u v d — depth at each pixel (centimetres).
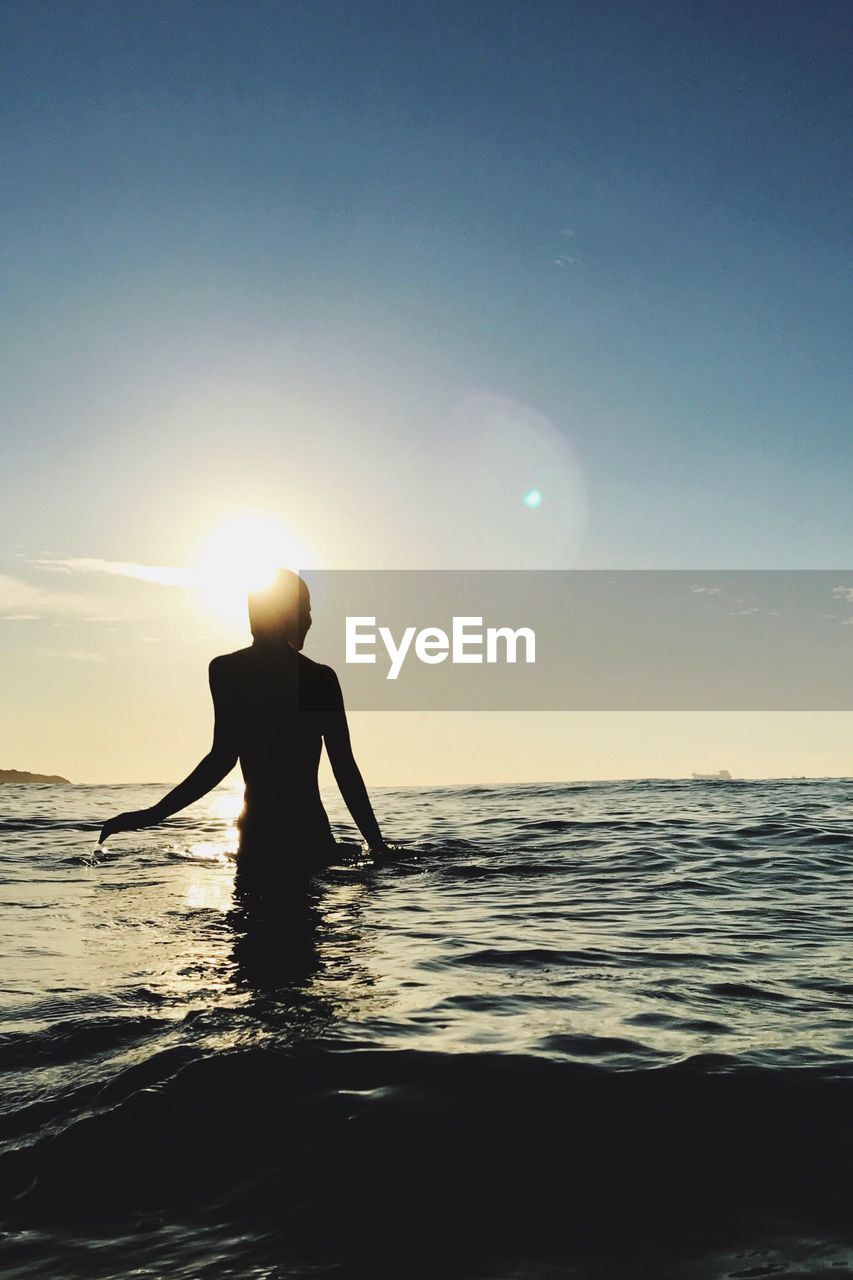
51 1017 225
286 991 246
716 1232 130
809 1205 137
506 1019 219
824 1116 163
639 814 786
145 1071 184
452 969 272
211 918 351
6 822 751
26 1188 146
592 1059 189
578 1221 133
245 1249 128
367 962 280
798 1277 119
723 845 585
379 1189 142
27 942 310
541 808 855
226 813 823
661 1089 174
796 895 414
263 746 484
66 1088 180
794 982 258
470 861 505
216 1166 150
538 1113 165
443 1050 194
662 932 329
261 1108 168
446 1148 154
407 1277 121
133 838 628
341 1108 167
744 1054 192
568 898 402
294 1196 141
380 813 812
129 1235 133
